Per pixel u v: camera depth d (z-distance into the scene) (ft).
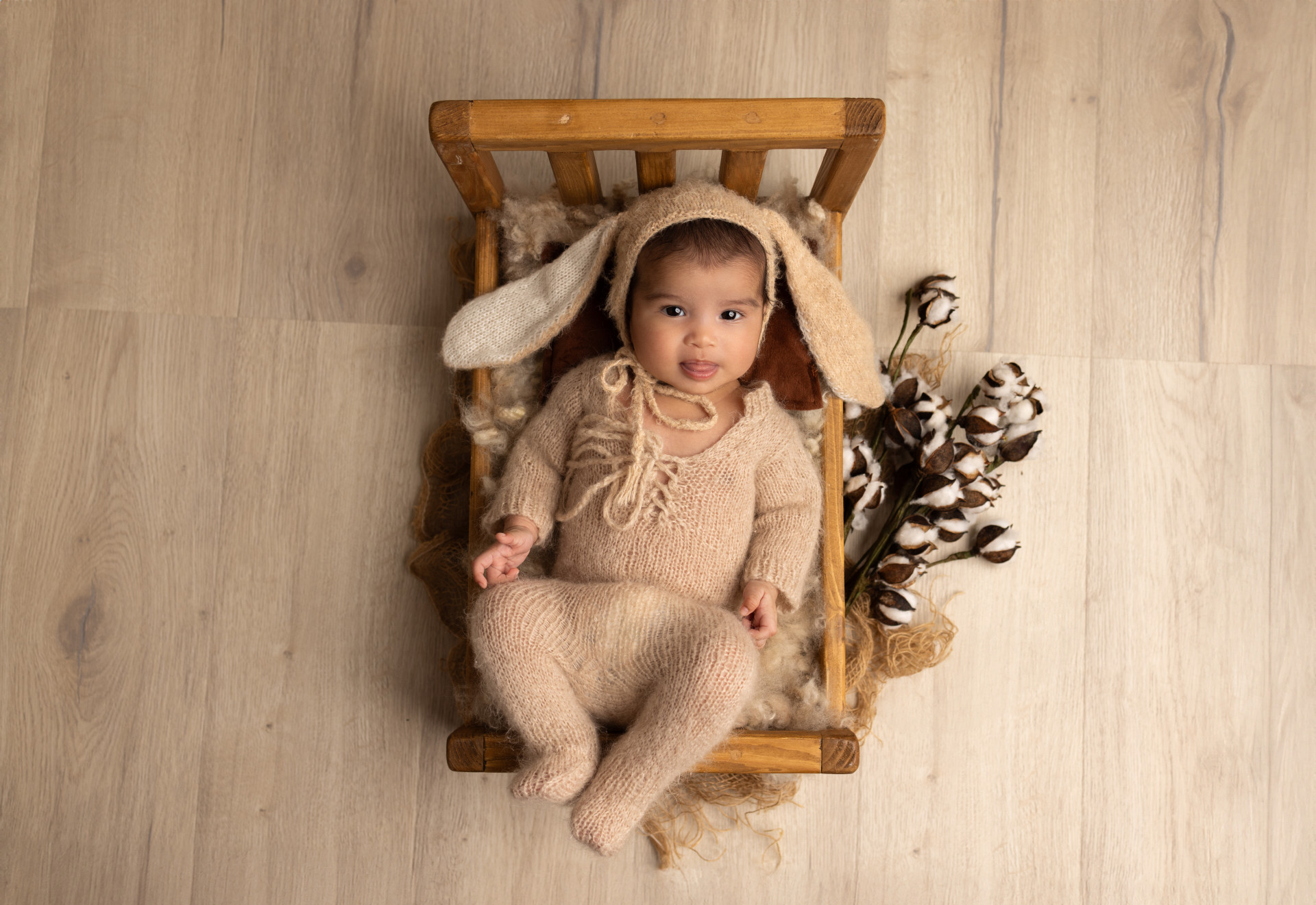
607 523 3.82
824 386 4.16
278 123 4.83
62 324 4.74
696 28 4.88
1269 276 4.86
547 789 3.40
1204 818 4.61
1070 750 4.64
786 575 3.80
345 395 4.73
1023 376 4.33
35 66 4.86
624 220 3.86
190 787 4.57
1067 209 4.86
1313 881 4.58
